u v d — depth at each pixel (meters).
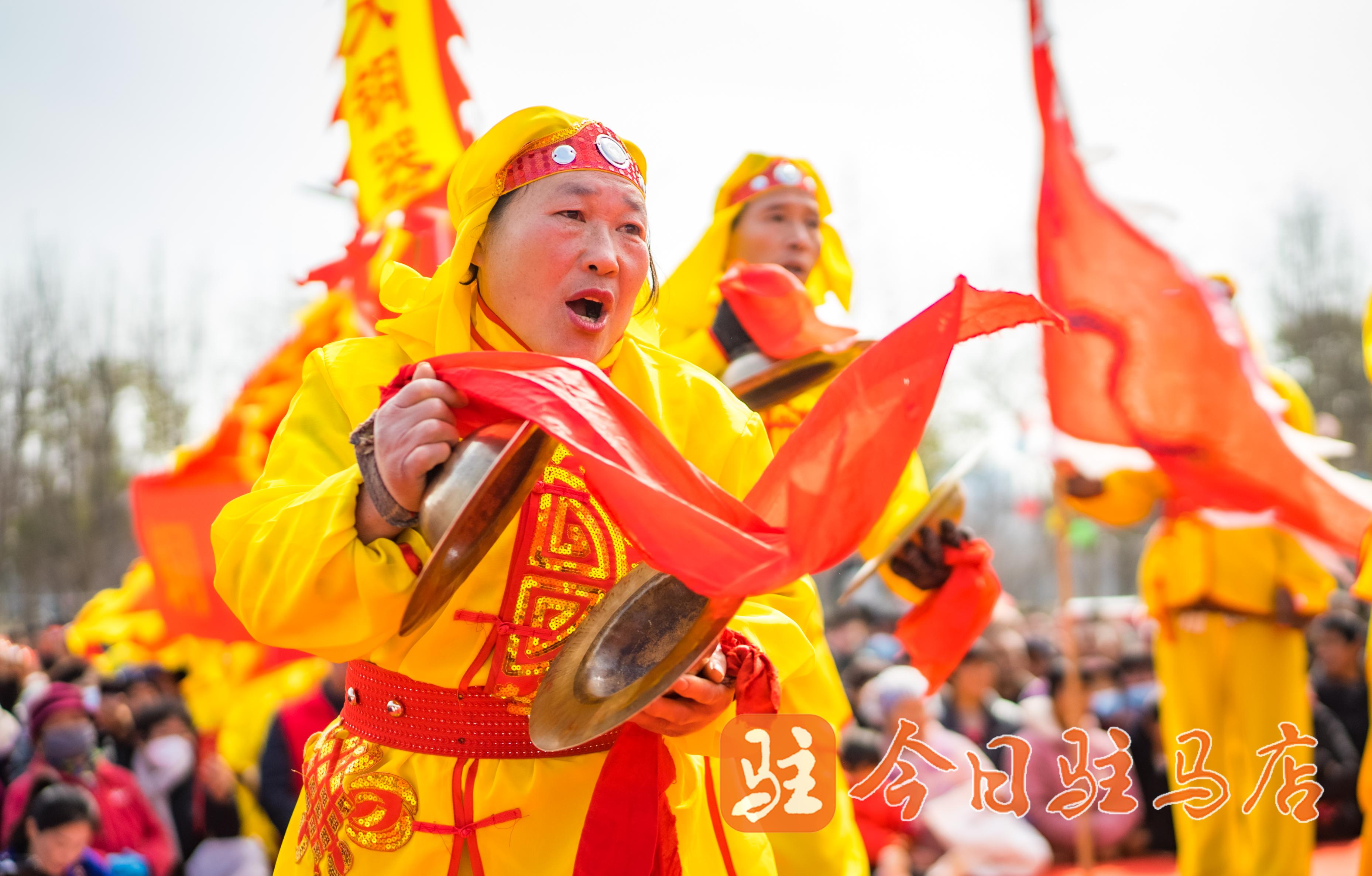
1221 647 4.97
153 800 6.14
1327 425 6.21
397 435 1.52
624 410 1.54
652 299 2.21
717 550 1.44
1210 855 4.86
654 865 1.78
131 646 8.45
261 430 6.00
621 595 1.68
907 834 5.32
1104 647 11.87
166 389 29.62
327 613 1.57
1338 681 7.63
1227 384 3.98
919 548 3.05
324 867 1.83
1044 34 4.11
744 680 1.77
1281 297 26.73
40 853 4.87
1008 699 9.22
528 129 1.87
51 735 5.58
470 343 1.93
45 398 30.22
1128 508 5.06
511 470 1.51
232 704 7.22
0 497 29.94
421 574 1.44
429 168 3.52
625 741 1.75
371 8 3.65
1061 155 4.13
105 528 30.22
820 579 15.20
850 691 8.74
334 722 2.02
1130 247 4.05
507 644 1.80
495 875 1.75
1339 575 4.04
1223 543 4.93
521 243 1.86
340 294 4.43
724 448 2.05
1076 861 6.13
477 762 1.80
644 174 2.08
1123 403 4.09
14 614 33.22
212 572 6.22
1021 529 34.03
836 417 1.54
